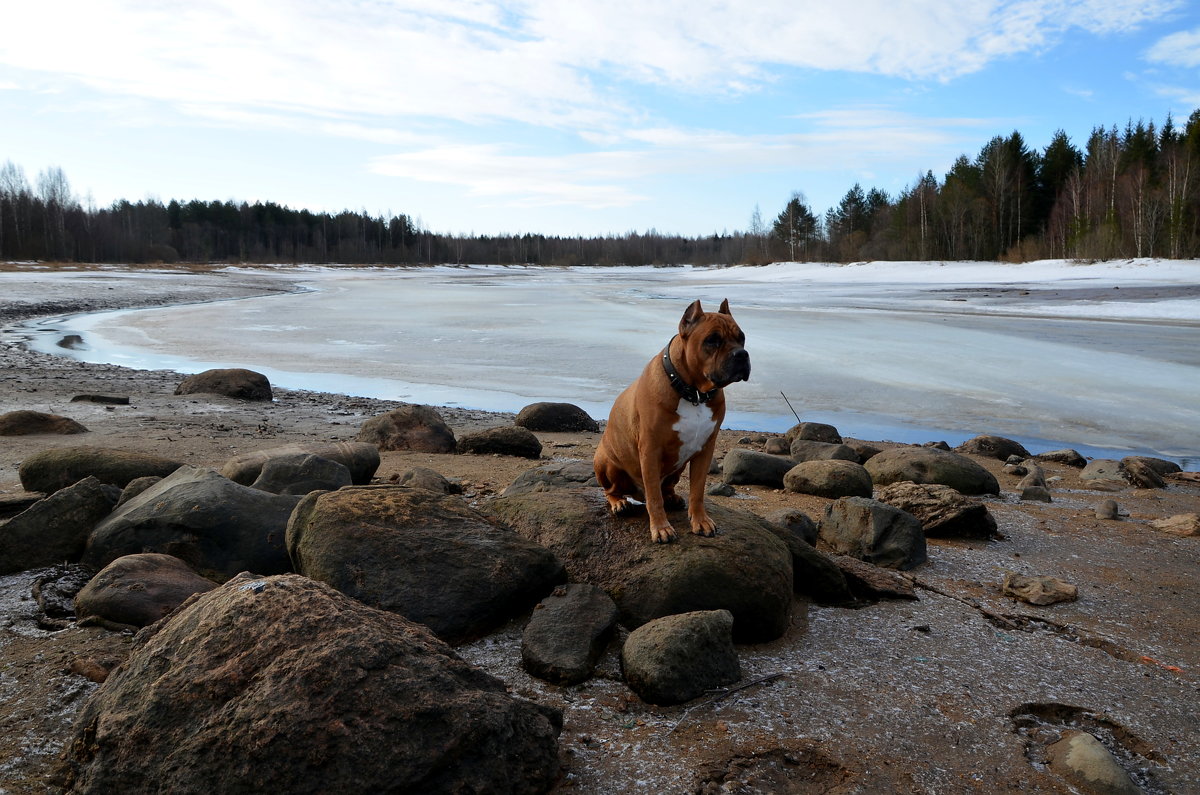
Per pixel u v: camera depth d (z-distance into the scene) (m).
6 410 12.21
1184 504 8.37
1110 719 3.80
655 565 4.55
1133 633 4.86
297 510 4.80
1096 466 9.92
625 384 17.16
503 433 10.02
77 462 6.56
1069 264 60.41
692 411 4.40
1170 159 64.88
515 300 43.12
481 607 4.34
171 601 4.43
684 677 3.79
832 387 16.34
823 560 5.11
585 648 4.05
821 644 4.50
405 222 157.38
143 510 5.17
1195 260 53.50
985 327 26.25
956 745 3.52
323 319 31.39
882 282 59.38
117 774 2.74
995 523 6.94
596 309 35.91
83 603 4.43
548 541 5.03
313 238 144.88
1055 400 15.03
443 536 4.60
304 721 2.71
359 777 2.66
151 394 14.59
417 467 7.96
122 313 34.00
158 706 2.84
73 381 16.05
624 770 3.23
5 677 3.76
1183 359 19.27
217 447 9.66
